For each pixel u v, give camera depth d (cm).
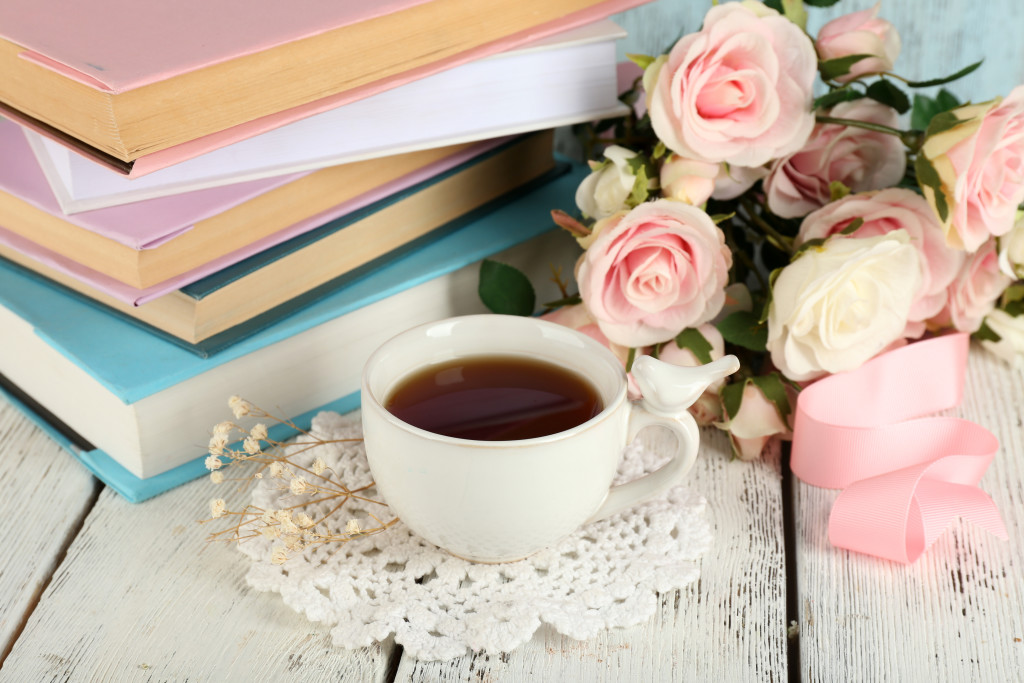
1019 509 83
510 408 78
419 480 74
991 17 107
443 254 90
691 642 76
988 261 88
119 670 74
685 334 85
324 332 86
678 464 78
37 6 80
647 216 82
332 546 79
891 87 89
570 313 87
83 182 77
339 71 79
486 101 85
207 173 80
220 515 79
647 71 85
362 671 75
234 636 76
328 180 85
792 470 85
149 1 81
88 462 83
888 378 88
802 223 87
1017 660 75
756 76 84
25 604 77
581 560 78
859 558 80
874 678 75
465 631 75
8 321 86
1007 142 82
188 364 81
